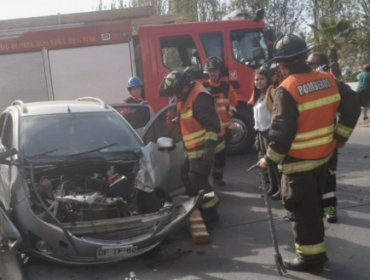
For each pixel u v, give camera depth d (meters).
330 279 4.54
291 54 4.42
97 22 12.29
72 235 4.74
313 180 4.48
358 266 4.80
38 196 4.86
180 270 4.93
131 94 8.83
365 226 5.88
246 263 5.01
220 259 5.15
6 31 10.62
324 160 4.51
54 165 5.23
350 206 6.67
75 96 10.68
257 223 6.21
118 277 4.83
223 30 10.46
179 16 12.69
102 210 4.98
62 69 10.62
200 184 5.95
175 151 6.56
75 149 5.61
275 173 7.00
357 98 4.57
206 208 6.18
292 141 4.33
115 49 10.69
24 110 6.15
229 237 5.77
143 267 5.03
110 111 6.39
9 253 4.91
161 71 10.41
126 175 5.55
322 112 4.42
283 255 5.17
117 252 4.80
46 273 4.93
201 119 5.69
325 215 6.25
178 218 5.02
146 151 5.71
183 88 5.79
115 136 5.91
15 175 5.14
